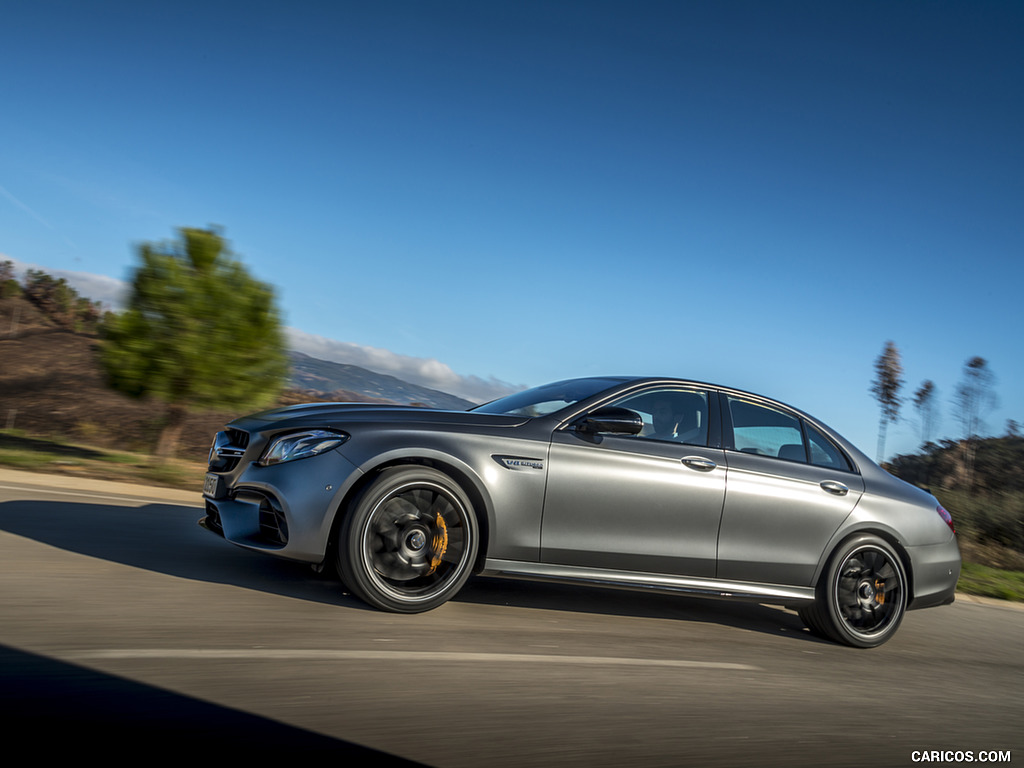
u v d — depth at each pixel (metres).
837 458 5.36
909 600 5.35
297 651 3.21
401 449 4.07
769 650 4.66
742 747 2.88
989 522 14.52
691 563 4.66
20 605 3.34
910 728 3.43
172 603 3.68
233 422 4.57
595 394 4.77
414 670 3.20
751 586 4.85
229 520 4.12
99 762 2.04
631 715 3.06
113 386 10.09
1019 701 4.25
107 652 2.88
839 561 5.05
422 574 4.11
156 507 6.53
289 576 4.54
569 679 3.41
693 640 4.60
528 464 4.31
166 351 9.73
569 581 4.39
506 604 4.76
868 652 5.07
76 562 4.25
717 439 4.93
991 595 8.88
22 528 4.95
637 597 5.66
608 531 4.46
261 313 10.28
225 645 3.17
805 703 3.59
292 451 4.03
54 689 2.47
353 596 4.28
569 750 2.61
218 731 2.34
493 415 4.52
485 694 3.05
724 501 4.73
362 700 2.78
